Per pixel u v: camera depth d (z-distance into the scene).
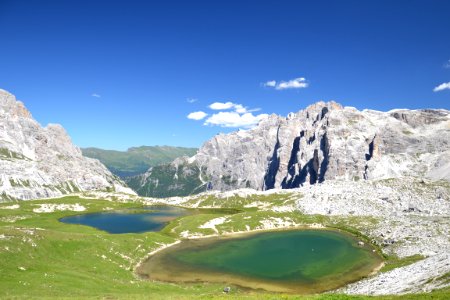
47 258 98.62
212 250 150.50
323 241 172.25
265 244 164.88
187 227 199.50
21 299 59.62
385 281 87.62
